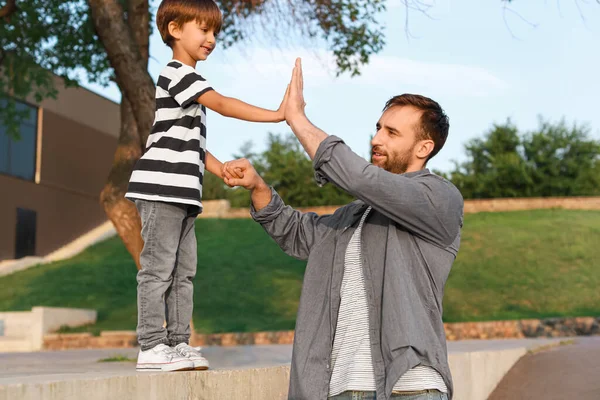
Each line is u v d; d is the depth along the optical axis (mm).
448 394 2506
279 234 2943
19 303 18344
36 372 4898
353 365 2492
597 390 7145
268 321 16250
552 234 20375
